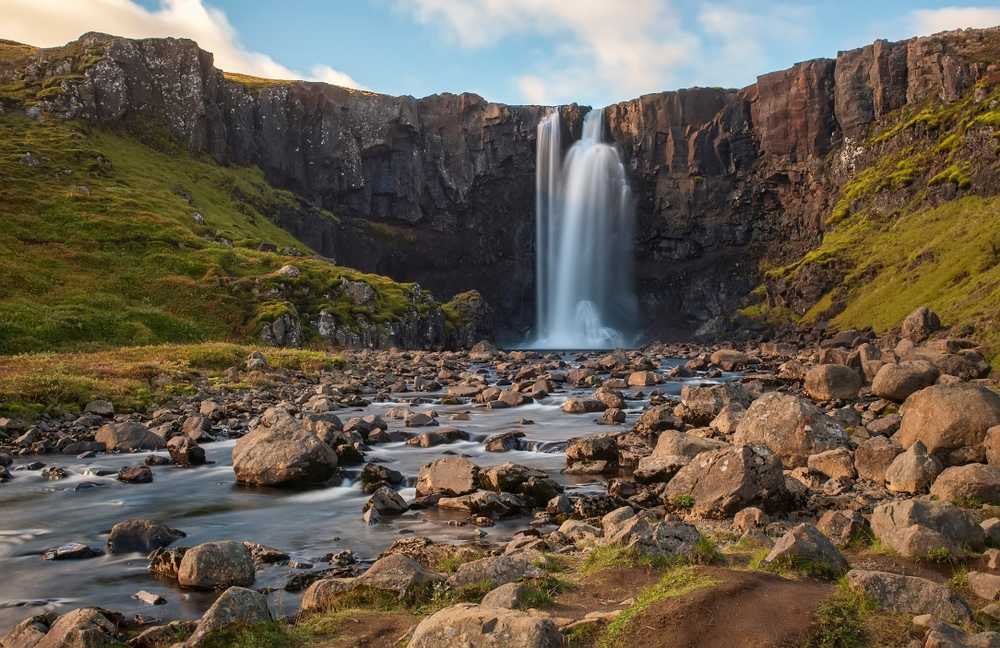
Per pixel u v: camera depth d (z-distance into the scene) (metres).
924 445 14.66
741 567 9.28
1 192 71.38
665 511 14.28
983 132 83.75
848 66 110.44
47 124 91.25
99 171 85.25
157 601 10.20
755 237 119.00
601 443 19.78
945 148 90.00
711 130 120.94
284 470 17.77
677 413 24.61
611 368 50.84
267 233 97.69
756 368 49.31
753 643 6.20
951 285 62.47
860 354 33.56
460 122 126.75
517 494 16.06
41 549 13.05
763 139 116.94
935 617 6.84
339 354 61.19
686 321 118.19
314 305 71.44
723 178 120.94
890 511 10.57
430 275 124.88
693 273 119.81
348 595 8.73
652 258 125.06
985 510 11.84
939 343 38.41
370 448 22.42
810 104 113.06
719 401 24.86
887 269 81.00
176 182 94.88
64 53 102.88
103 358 40.59
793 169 114.38
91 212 73.81
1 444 23.11
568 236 126.00
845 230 98.75
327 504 16.23
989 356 36.44
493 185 127.81
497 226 127.62
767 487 13.31
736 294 116.25
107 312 56.38
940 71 99.69
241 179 106.50
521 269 127.00
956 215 80.94
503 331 124.50
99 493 17.31
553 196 127.19
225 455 21.86
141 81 103.38
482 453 21.86
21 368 33.53
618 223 124.12
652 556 9.42
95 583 11.17
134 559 12.44
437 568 10.44
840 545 10.51
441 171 125.25
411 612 8.24
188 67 106.94
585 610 7.73
